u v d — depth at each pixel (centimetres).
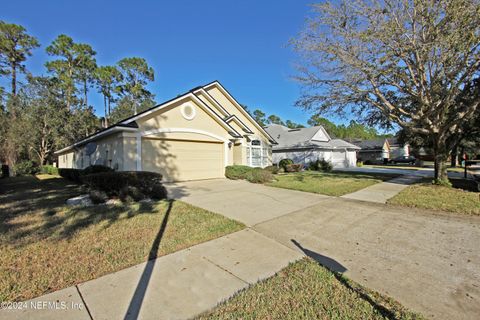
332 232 465
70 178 1417
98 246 383
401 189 965
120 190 698
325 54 969
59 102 2652
